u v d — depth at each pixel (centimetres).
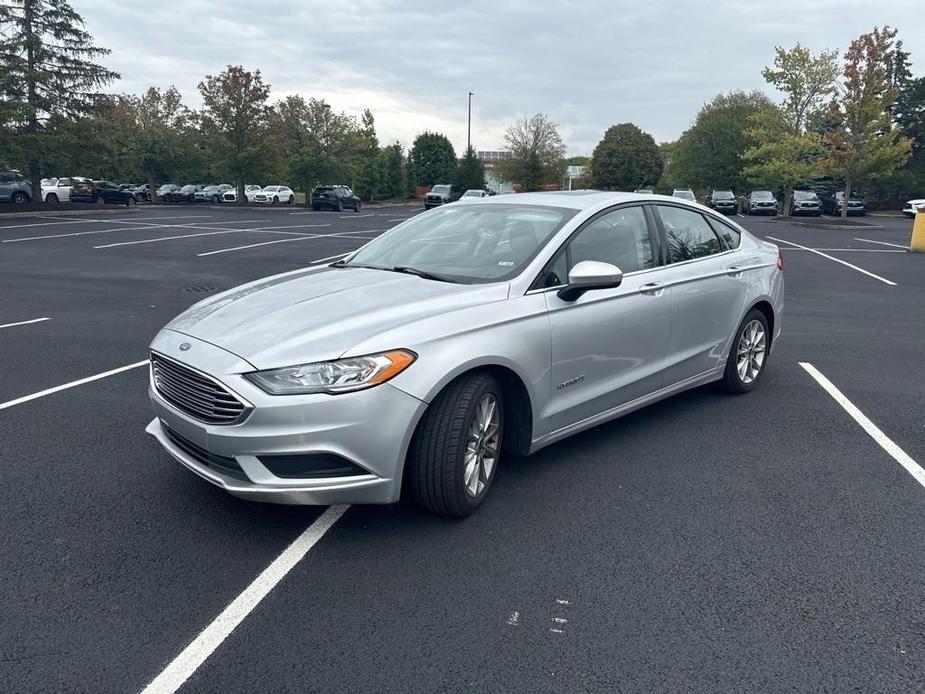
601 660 261
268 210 3781
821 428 507
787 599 300
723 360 545
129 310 942
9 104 2811
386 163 6544
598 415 436
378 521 363
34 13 2942
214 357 330
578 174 6444
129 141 4431
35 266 1365
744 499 394
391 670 254
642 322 448
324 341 325
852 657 264
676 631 278
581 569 321
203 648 265
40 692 242
